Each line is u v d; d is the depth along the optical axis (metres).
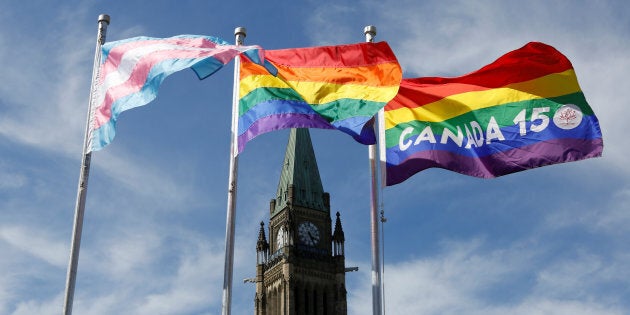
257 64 39.88
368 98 38.19
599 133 38.34
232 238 37.69
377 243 37.16
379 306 35.94
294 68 39.19
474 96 39.47
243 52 37.84
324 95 38.62
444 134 39.06
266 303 186.62
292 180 192.12
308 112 38.62
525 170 38.38
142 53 38.53
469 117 39.22
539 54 39.28
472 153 38.81
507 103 39.19
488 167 38.56
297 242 186.50
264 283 188.12
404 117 39.44
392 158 38.88
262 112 38.91
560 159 38.25
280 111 38.75
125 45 39.38
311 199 192.12
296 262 184.12
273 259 187.62
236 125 39.47
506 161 38.56
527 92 39.22
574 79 39.03
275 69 39.28
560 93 39.00
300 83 38.97
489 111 39.22
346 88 38.56
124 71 38.69
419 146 38.94
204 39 39.75
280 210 190.75
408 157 38.84
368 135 38.47
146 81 37.88
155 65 37.81
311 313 182.88
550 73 39.22
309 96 38.66
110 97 38.62
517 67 39.50
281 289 182.75
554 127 38.59
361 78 38.69
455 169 38.62
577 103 38.78
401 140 39.09
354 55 39.00
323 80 38.81
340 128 37.88
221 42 39.94
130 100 37.97
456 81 39.84
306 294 184.50
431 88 39.81
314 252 187.38
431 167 38.59
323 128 38.22
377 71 38.69
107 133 38.28
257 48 37.97
